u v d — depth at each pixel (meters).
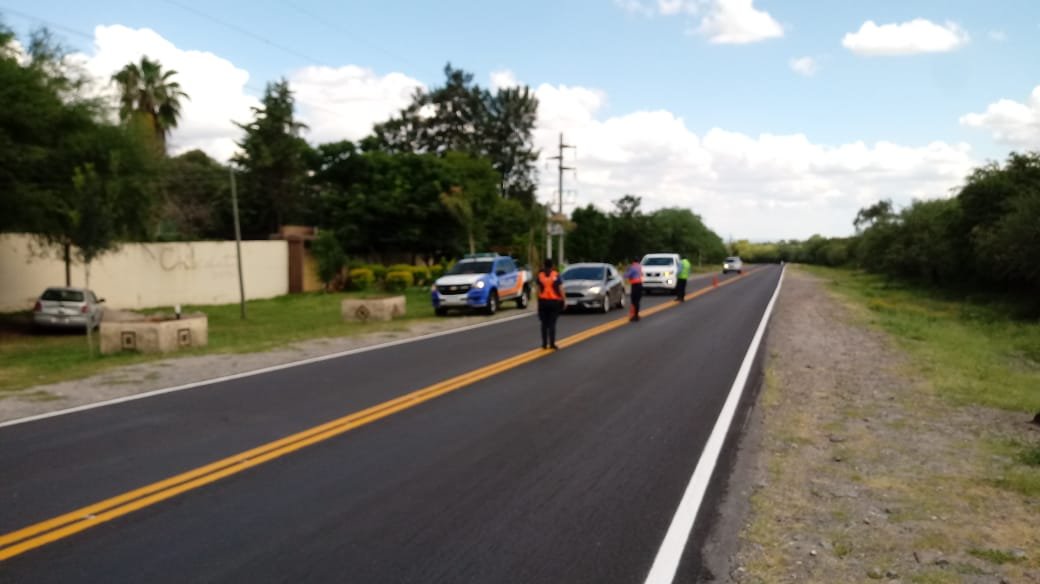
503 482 6.91
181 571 4.95
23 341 21.05
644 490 6.74
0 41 20.38
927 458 7.92
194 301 34.22
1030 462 7.70
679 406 10.40
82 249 20.80
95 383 12.12
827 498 6.61
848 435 8.90
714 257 143.50
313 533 5.62
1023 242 28.75
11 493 6.48
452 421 9.35
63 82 21.80
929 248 44.62
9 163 19.80
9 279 27.64
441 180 49.19
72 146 21.41
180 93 44.09
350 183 50.84
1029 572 5.09
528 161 78.19
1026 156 36.06
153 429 8.86
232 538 5.52
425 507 6.22
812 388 12.04
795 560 5.26
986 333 24.73
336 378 12.52
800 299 35.53
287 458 7.62
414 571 4.99
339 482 6.86
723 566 5.15
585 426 9.16
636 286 22.94
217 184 52.34
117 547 5.33
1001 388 12.38
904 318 27.08
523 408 10.16
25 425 9.09
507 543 5.48
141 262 32.06
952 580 4.96
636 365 14.05
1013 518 6.16
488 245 54.34
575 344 17.16
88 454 7.74
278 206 53.59
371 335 19.39
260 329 22.33
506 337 18.67
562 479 7.02
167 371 13.38
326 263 39.97
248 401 10.56
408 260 52.12
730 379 12.62
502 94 77.44
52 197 20.69
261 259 37.62
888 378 13.09
